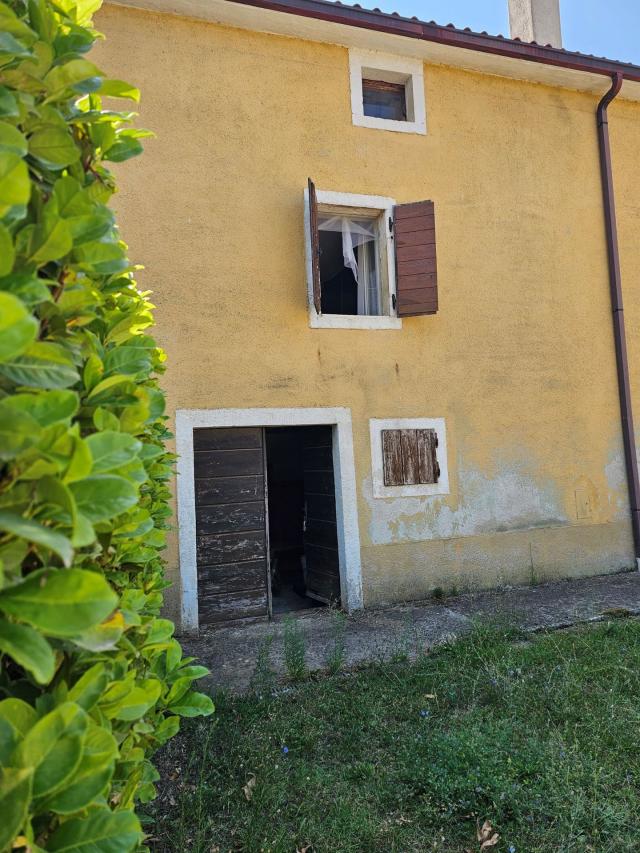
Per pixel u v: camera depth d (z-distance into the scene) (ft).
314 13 18.67
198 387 18.17
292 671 13.35
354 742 10.30
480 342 21.68
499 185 22.43
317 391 19.44
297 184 19.69
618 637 15.16
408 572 20.03
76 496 2.97
